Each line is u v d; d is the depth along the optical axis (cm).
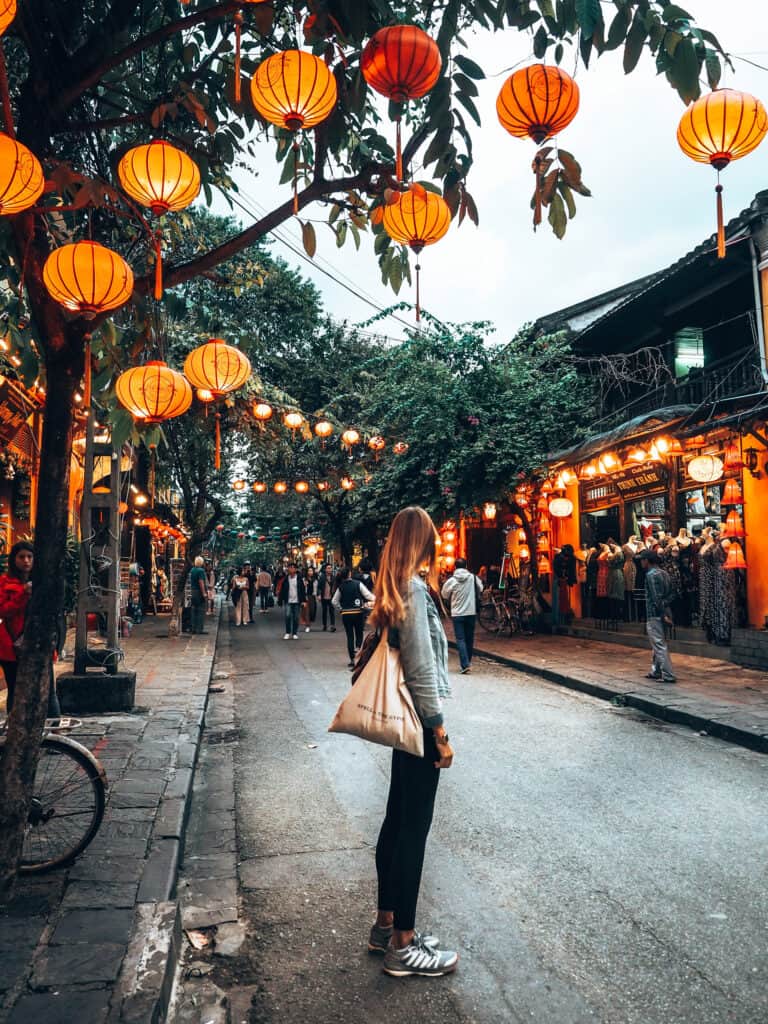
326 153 381
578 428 1708
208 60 444
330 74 321
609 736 767
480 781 604
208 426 1434
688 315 1462
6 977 280
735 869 423
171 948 307
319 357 2538
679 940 344
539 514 2108
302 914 377
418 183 363
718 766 648
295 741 770
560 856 446
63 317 379
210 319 633
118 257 345
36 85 378
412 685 318
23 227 374
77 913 336
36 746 366
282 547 5328
